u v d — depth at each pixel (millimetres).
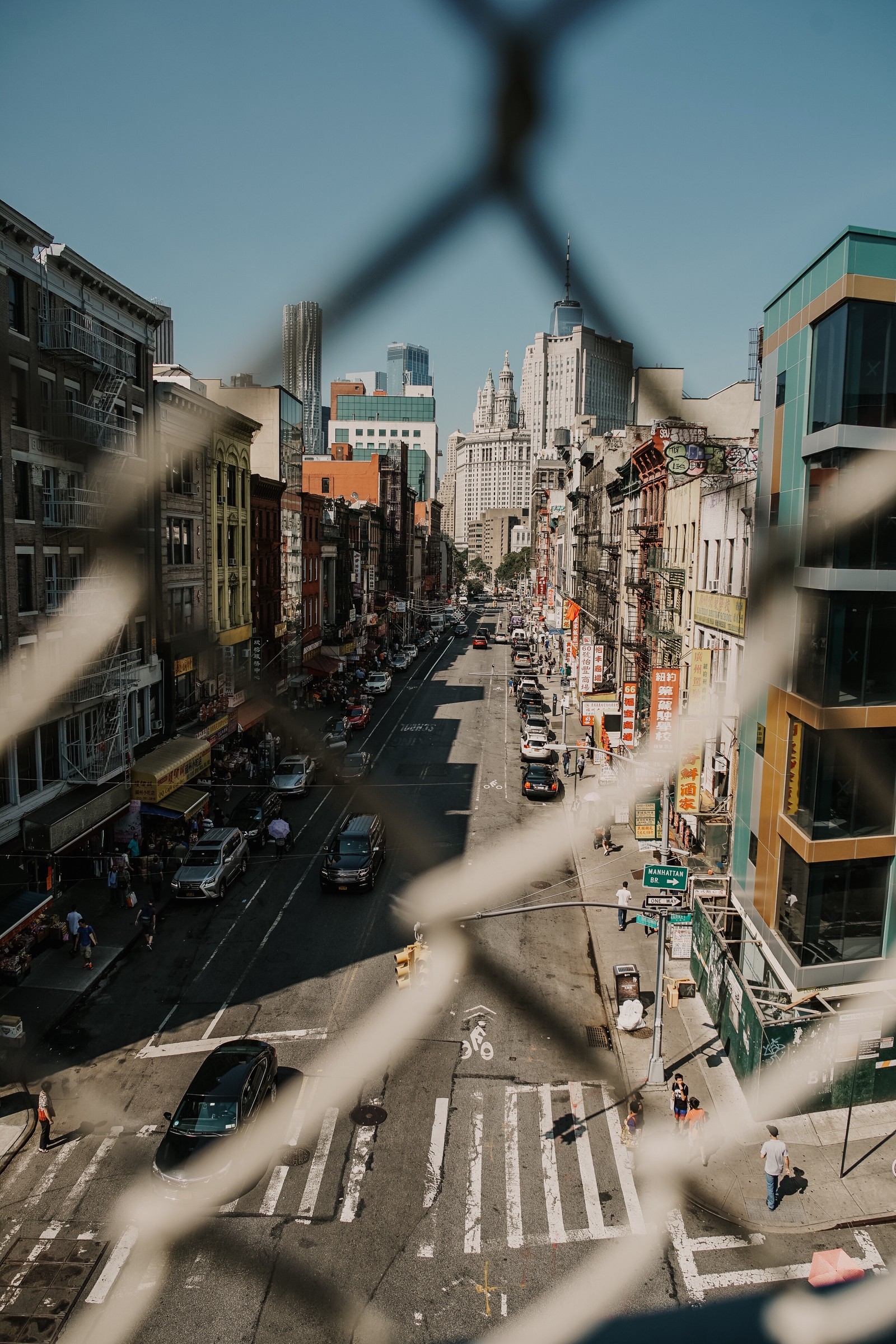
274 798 40531
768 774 23078
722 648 28844
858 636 19719
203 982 25688
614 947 28391
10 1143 18578
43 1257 15438
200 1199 16641
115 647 32719
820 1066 20016
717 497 30500
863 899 20875
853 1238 16203
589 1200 17016
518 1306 14398
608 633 57875
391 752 53781
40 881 28547
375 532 100125
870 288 18688
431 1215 16547
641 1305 14453
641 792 38875
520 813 41938
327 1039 22578
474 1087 20672
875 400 18906
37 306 28547
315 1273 15109
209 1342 13672
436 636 122500
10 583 26734
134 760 35000
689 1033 23453
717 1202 17047
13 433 26984
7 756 27719
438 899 31609
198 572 42219
